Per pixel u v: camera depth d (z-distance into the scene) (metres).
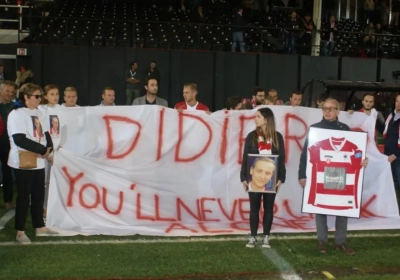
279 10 27.28
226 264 5.88
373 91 12.96
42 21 20.42
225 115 7.96
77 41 19.36
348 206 6.34
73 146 7.72
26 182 6.50
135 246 6.50
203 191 7.83
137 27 21.36
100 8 25.70
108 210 7.37
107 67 19.17
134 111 7.79
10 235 6.91
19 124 6.32
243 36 21.48
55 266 5.68
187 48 20.20
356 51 21.92
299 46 21.23
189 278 5.48
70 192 7.25
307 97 14.33
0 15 22.67
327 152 6.39
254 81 20.20
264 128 6.40
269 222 6.53
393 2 28.42
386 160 8.30
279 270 5.76
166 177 7.73
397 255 6.36
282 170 6.48
